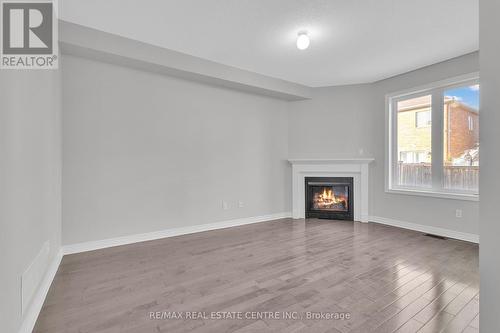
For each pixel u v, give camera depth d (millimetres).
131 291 2270
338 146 5125
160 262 2928
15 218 1510
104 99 3416
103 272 2660
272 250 3326
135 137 3660
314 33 3090
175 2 2492
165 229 3924
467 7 2562
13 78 1519
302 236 3969
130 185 3627
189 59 3723
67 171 3176
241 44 3385
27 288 1718
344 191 5164
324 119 5207
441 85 3963
